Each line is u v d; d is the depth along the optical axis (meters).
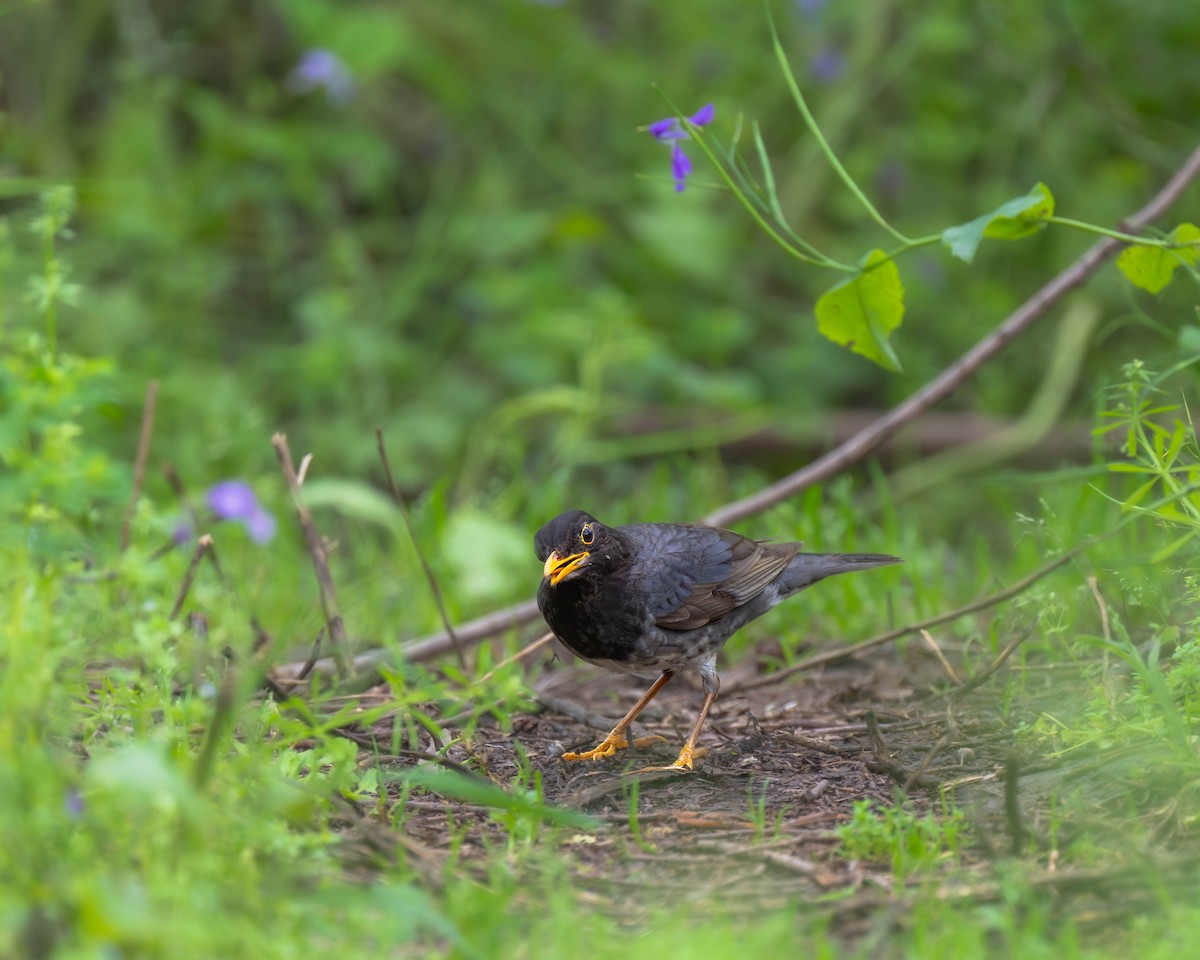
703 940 5.32
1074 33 17.42
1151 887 5.89
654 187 18.09
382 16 17.28
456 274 18.94
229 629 8.38
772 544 9.55
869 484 17.22
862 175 18.69
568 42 18.78
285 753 7.03
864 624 11.05
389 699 9.09
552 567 8.62
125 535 9.52
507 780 7.98
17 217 16.42
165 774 4.94
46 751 5.73
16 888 4.86
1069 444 16.16
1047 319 18.28
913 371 18.19
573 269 18.73
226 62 19.97
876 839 6.53
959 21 18.42
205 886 5.19
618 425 16.97
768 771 8.02
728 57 19.20
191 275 16.72
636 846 6.81
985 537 15.80
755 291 19.70
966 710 8.86
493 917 5.52
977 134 18.64
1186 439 8.38
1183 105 18.19
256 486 13.04
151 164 17.34
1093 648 9.26
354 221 20.14
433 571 11.94
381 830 6.65
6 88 18.06
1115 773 7.29
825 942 5.45
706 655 9.05
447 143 19.80
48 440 7.82
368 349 16.47
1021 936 5.49
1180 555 9.38
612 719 9.49
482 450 15.20
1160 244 8.62
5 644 6.01
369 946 5.41
